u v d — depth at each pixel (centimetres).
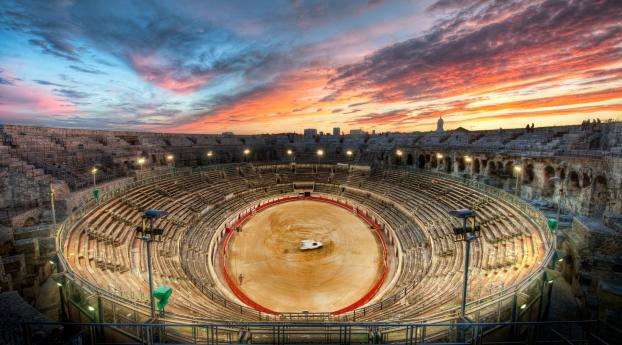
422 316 1359
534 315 1230
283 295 2280
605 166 2148
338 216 4050
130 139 4875
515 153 3191
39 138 3219
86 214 2173
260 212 4206
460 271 1917
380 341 1037
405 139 6122
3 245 1617
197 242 2875
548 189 2820
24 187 2286
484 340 1045
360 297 2258
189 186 4081
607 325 1132
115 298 1114
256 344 1073
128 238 2259
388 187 4419
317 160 6138
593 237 1606
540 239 1733
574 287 1669
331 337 1143
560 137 3284
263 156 6794
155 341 1025
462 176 3903
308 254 2952
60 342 937
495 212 2467
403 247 2891
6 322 960
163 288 1073
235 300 2050
